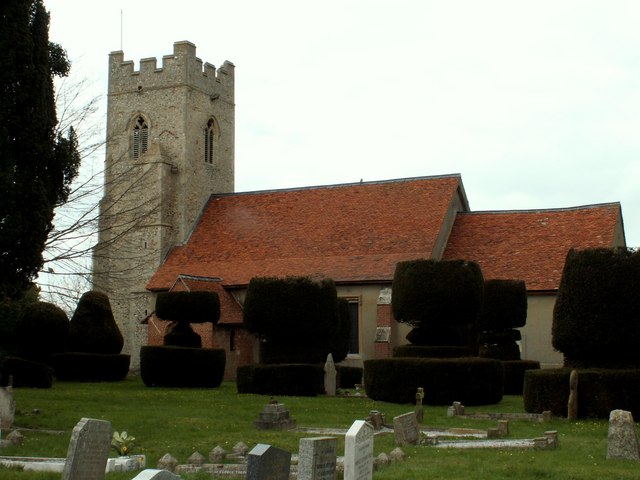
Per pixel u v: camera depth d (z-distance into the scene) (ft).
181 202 177.78
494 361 100.68
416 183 167.43
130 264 172.86
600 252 86.33
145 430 74.33
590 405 82.94
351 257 154.81
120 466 54.44
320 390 113.09
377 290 148.46
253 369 112.98
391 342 143.84
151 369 127.34
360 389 124.98
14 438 65.41
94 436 45.44
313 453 40.65
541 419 83.15
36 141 82.89
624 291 84.84
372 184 171.63
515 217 159.43
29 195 82.07
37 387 121.39
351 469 41.42
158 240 173.88
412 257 149.59
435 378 98.78
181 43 181.68
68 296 108.68
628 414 57.41
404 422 65.92
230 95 194.59
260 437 69.62
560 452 60.49
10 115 81.25
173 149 180.14
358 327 149.28
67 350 143.33
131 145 183.62
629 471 51.75
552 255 147.43
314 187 177.37
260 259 163.43
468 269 107.14
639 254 85.25
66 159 87.30
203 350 128.26
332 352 136.98
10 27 81.20
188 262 170.60
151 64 183.62
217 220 179.32
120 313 173.17
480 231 158.71
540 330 141.38
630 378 82.07
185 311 133.28
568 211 156.66
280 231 168.86
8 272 81.97
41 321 131.95
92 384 133.28
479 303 108.06
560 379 84.79
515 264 148.05
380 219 161.48
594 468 52.80
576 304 86.99
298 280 116.98
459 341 109.09
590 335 85.87
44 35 84.99
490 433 70.95
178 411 89.25
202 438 69.87
